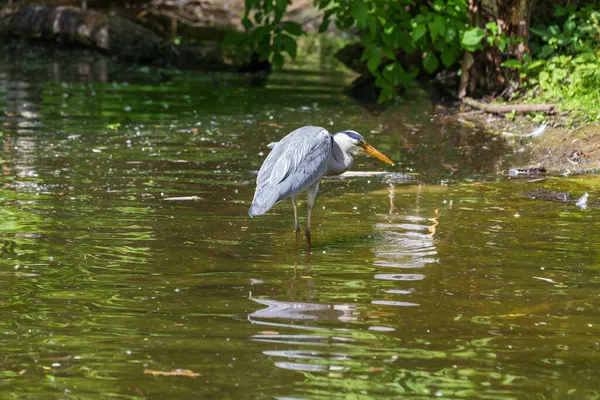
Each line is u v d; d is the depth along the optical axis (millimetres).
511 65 19047
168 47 28344
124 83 24172
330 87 23766
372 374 6879
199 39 30797
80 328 7766
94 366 6969
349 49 28703
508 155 15938
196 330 7738
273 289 8891
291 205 12555
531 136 17125
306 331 7750
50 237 10609
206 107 20812
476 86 20562
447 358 7219
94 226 11156
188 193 13102
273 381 6734
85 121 18906
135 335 7617
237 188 13516
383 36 19828
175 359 7117
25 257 9805
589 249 10398
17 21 30422
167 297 8609
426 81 22938
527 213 12109
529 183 13938
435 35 18719
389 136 17500
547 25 20734
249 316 8102
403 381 6758
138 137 17375
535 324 8000
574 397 6520
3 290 8734
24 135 17234
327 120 19109
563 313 8289
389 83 20250
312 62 28547
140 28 28781
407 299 8633
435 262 9875
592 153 15656
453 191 13438
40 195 12664
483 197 13055
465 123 18547
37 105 20625
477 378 6836
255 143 17000
